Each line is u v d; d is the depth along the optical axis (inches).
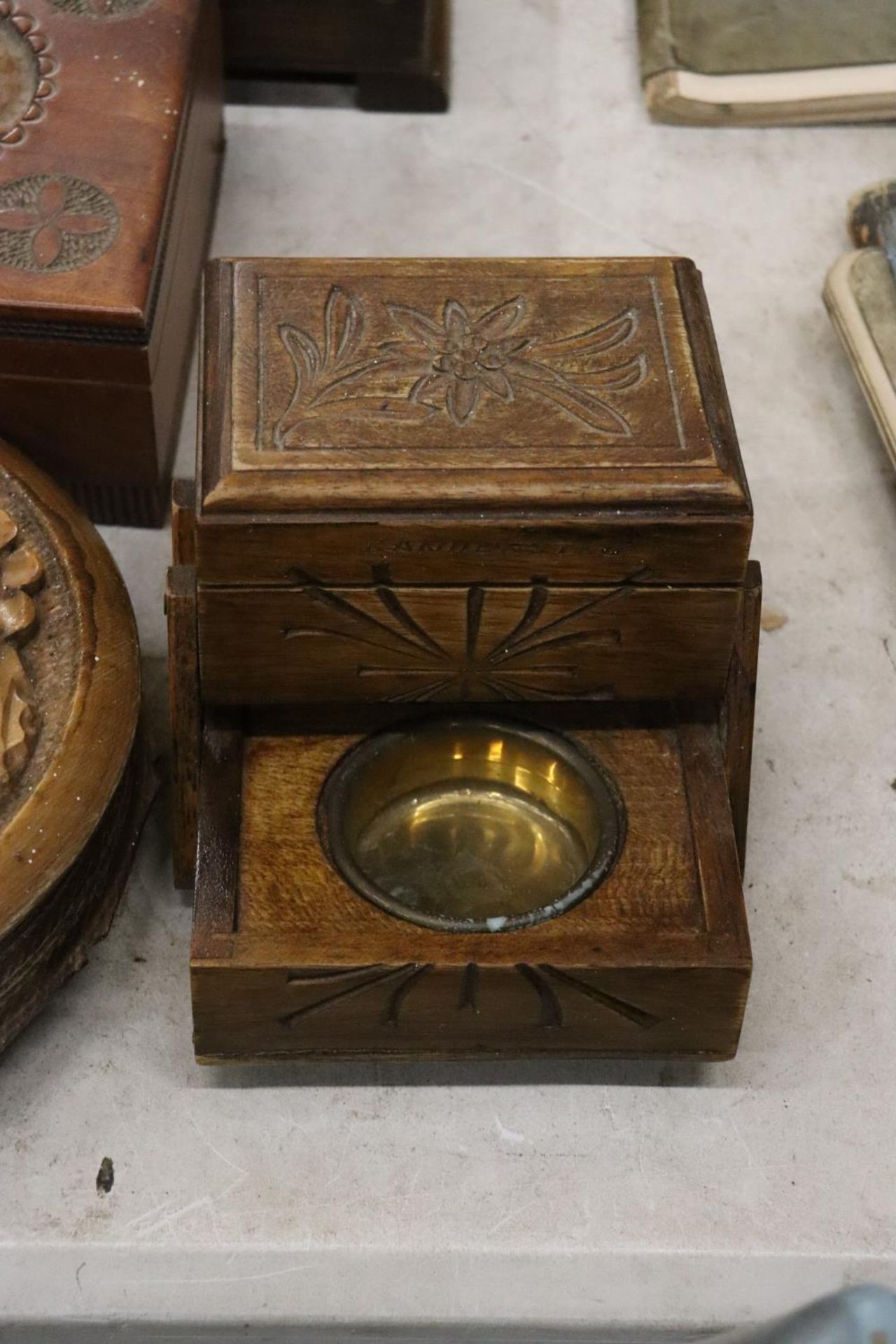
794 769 28.4
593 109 36.4
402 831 25.9
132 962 26.3
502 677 25.3
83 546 26.9
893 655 29.7
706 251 34.4
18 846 24.1
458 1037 24.6
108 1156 24.9
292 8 34.6
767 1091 25.6
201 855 24.4
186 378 31.9
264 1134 25.1
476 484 23.7
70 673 25.7
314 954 23.7
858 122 36.3
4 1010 24.4
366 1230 24.5
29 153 29.2
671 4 36.6
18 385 28.6
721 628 24.7
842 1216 24.8
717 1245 24.6
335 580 24.1
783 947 26.8
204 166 32.6
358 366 24.5
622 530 23.8
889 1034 26.1
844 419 32.3
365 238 34.1
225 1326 25.2
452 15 37.7
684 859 24.8
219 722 25.4
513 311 25.1
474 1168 25.0
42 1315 25.0
